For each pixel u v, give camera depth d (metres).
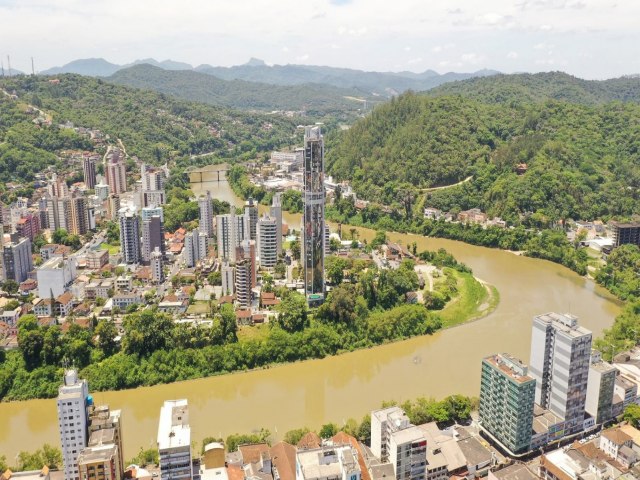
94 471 192.25
